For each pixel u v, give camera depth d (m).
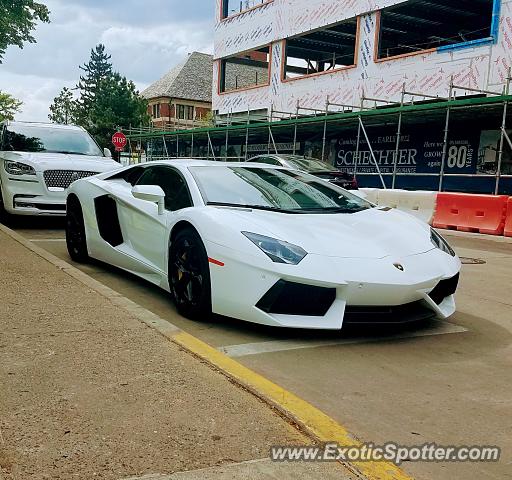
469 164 16.88
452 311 4.07
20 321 3.68
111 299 4.31
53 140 9.55
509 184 15.64
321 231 3.91
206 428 2.36
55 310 3.96
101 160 9.22
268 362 3.28
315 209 4.45
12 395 2.59
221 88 29.53
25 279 4.81
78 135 9.95
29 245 6.46
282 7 24.23
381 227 4.19
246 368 3.11
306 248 3.65
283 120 21.06
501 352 3.65
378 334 3.92
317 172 12.72
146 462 2.08
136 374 2.89
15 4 22.70
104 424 2.36
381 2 19.20
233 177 4.75
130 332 3.56
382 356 3.47
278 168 5.32
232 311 3.74
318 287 3.52
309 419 2.51
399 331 4.02
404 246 3.98
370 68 19.70
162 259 4.54
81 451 2.14
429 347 3.69
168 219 4.43
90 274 5.55
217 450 2.19
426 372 3.23
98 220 5.62
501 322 4.44
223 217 3.93
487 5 19.69
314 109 20.48
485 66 15.54
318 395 2.84
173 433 2.30
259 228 3.79
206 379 2.88
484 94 15.47
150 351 3.24
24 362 2.99
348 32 23.30
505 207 11.06
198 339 3.58
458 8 20.09
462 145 17.06
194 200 4.38
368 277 3.55
